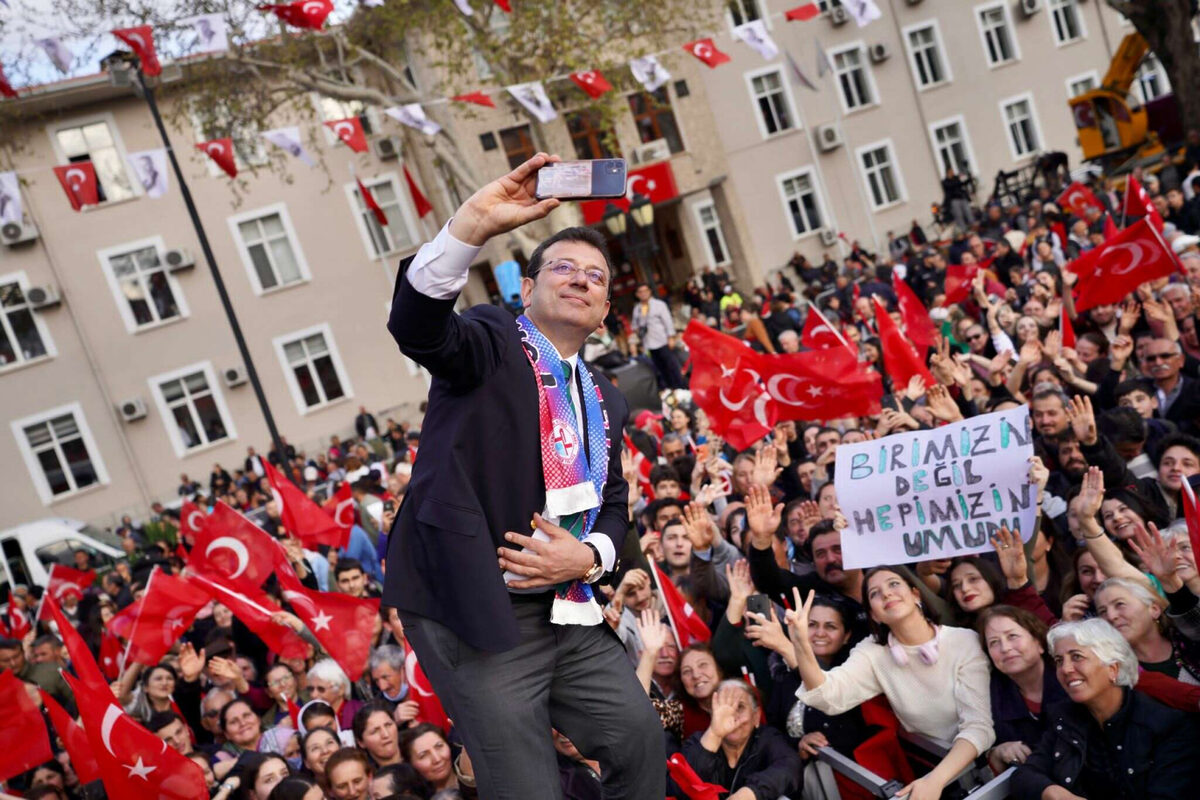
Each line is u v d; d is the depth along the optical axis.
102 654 8.84
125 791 4.91
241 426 28.70
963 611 4.91
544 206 2.43
